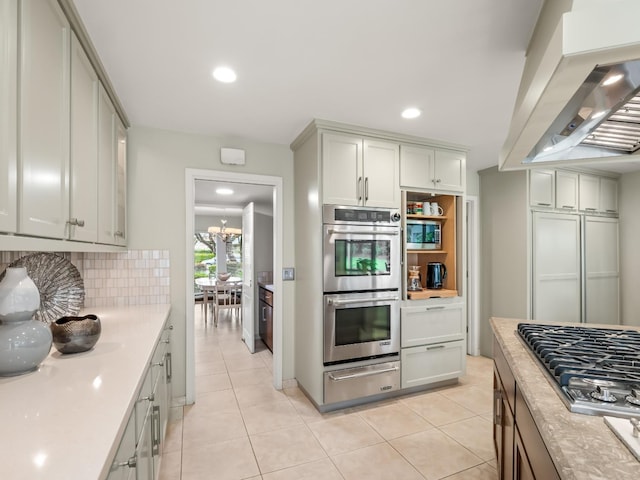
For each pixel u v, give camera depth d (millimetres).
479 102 2264
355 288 2693
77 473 656
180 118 2508
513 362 1274
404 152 2898
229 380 3258
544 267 3631
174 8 1362
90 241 1536
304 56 1724
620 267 4090
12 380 1113
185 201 2768
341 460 2027
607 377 973
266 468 1950
